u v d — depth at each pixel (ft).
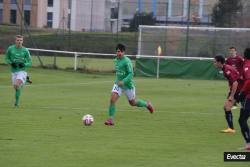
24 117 91.91
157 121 90.63
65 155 55.36
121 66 84.58
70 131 75.15
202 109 113.80
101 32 569.23
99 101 129.18
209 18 514.68
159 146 62.49
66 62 364.17
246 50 63.62
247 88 60.49
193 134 74.38
